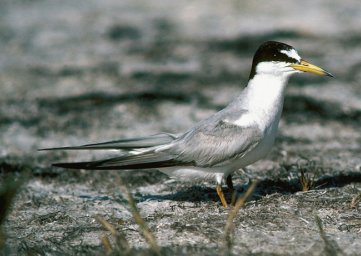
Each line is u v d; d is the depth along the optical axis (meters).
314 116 15.19
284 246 7.62
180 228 8.32
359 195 9.07
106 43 23.47
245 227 8.27
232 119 9.12
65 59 21.56
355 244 7.65
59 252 7.77
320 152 12.36
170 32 24.52
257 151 9.13
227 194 9.83
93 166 9.13
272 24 24.38
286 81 9.23
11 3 29.17
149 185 10.62
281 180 10.27
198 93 17.30
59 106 16.44
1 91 18.11
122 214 9.21
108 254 7.40
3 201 7.68
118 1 29.31
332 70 19.33
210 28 24.64
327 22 24.33
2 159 12.23
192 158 9.13
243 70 19.67
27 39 23.98
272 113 9.14
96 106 16.34
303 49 21.41
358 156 12.05
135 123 14.91
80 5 28.80
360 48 21.47
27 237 8.44
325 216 8.55
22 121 15.21
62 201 9.84
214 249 7.56
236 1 27.31
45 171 11.48
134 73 19.62
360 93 17.19
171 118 15.25
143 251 7.41
